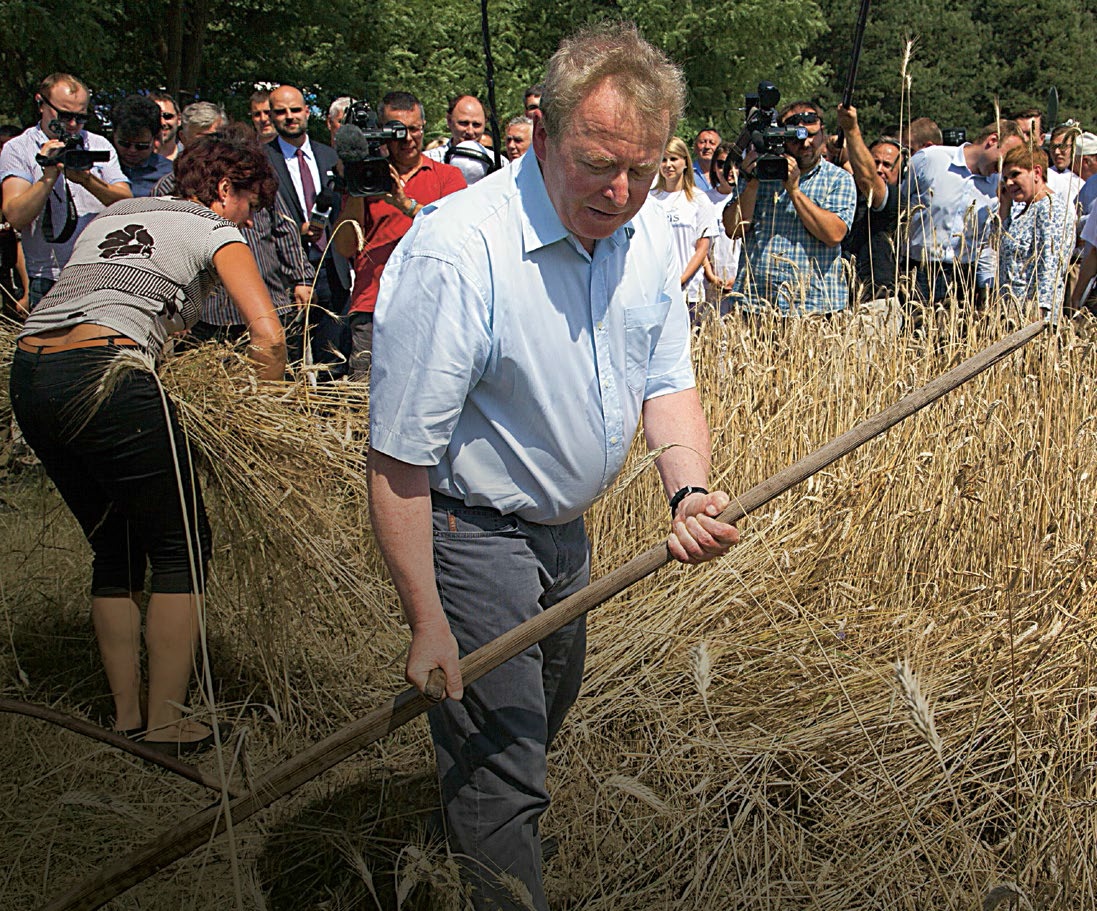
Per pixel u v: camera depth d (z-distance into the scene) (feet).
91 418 9.44
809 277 17.25
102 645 10.36
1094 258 19.45
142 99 19.69
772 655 10.98
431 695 6.61
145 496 9.78
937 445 12.22
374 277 16.85
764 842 8.93
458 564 7.20
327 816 9.18
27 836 8.58
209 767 9.85
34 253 19.21
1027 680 10.10
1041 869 8.61
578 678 8.16
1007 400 13.05
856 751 9.98
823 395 13.48
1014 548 11.51
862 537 12.05
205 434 10.19
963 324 14.48
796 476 6.63
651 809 9.36
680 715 10.58
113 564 10.46
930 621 11.16
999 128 17.49
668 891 8.53
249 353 10.57
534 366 6.82
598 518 13.30
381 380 6.71
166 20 43.04
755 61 56.80
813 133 17.48
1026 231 17.69
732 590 11.55
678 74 6.37
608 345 7.06
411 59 49.26
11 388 9.82
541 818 9.32
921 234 19.30
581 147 6.22
